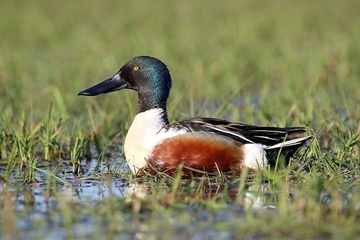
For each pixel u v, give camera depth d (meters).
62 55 27.05
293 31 31.25
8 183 11.61
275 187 10.84
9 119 15.66
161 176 12.05
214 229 9.03
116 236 8.84
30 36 31.59
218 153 11.94
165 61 24.70
